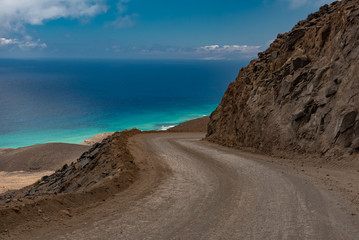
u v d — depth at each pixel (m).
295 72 26.42
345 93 19.73
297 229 8.88
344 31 22.36
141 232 9.01
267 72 32.94
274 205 11.52
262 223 9.57
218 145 35.22
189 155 28.81
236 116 35.47
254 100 31.52
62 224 9.58
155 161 25.88
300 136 22.38
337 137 18.77
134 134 52.81
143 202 12.72
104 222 9.92
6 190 47.66
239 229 9.14
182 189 15.42
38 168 72.88
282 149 23.64
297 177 16.28
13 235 8.27
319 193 12.69
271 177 16.98
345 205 10.76
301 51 27.88
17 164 75.31
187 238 8.52
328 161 18.44
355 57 20.27
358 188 12.87
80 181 25.23
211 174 19.52
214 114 47.97
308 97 23.36
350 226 8.81
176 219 10.30
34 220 9.46
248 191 14.20
